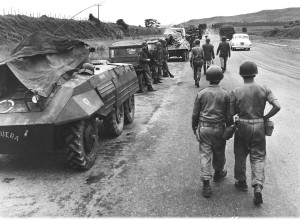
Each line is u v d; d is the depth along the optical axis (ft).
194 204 14.25
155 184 16.22
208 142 15.17
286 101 33.32
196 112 15.38
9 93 18.92
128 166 18.57
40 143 16.87
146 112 31.63
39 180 17.06
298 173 17.15
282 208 13.82
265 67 61.52
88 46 22.35
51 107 17.13
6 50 60.95
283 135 23.24
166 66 54.60
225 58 54.60
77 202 14.62
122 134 24.84
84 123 18.04
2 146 17.17
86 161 17.98
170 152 20.65
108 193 15.40
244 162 15.17
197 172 17.57
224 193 15.24
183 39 87.25
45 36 20.57
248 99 14.29
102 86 20.68
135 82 28.55
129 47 42.63
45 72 18.65
